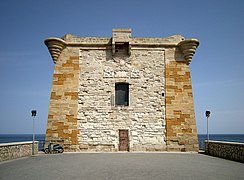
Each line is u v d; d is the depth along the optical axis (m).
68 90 19.50
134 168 11.12
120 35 19.95
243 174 9.95
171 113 19.41
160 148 18.94
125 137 19.11
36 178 9.12
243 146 13.36
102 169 10.86
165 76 19.95
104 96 19.50
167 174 9.82
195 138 19.09
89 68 19.89
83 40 20.20
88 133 18.97
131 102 19.47
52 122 19.05
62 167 11.41
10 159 14.25
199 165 12.17
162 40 20.42
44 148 18.70
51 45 19.53
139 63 20.06
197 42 19.69
